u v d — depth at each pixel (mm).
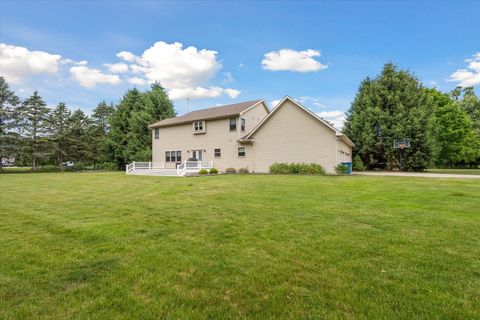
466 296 2246
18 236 4141
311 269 2816
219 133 22016
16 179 15969
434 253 3184
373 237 3801
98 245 3689
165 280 2625
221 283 2547
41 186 11578
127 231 4336
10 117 28047
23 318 2031
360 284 2475
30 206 6621
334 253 3236
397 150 22250
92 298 2311
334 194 7738
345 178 12906
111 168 33750
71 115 36875
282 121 18859
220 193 8398
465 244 3480
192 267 2916
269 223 4648
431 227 4250
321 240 3707
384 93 23078
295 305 2160
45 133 30859
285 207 5980
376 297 2250
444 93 30891
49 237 4070
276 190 8805
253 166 20219
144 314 2064
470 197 6926
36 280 2658
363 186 9508
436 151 23047
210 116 22219
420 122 21844
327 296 2283
